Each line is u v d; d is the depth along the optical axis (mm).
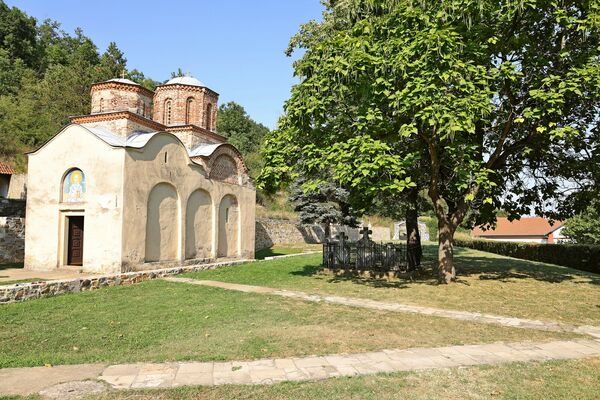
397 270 15375
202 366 6047
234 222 24172
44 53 67312
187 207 20078
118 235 16062
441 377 5566
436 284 13586
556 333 7957
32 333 7938
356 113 12094
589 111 13227
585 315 9438
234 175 24328
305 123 13070
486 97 10453
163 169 18375
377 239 54406
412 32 11125
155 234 17984
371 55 11375
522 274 16344
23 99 45688
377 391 5094
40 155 18172
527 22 12102
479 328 8242
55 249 17516
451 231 13891
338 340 7348
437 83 10516
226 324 8500
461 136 11984
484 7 10719
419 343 7203
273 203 50281
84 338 7594
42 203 17984
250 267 18719
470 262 21703
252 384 5309
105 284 13258
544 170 15320
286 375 5660
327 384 5305
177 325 8445
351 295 11750
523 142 13266
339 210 36656
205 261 21062
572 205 16047
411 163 11344
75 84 46031
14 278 15023
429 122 9883
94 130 18078
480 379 5508
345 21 16500
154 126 21406
